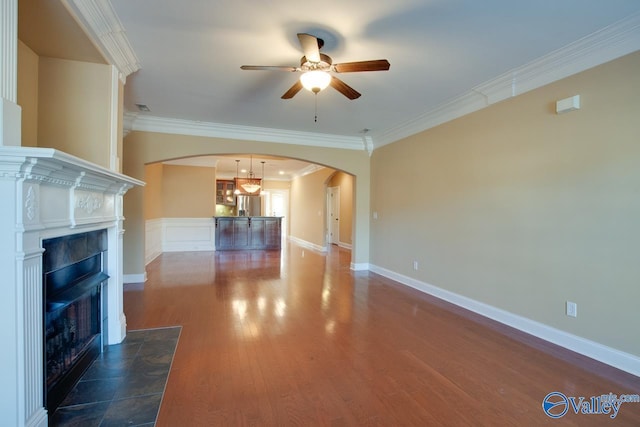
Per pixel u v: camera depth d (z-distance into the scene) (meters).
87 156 2.48
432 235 4.33
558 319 2.78
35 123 2.37
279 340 2.84
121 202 2.78
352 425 1.75
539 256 2.94
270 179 11.99
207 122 4.85
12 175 1.36
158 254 7.63
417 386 2.14
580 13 2.16
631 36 2.28
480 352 2.64
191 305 3.80
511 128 3.21
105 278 2.47
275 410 1.86
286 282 5.02
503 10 2.14
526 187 3.05
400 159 5.07
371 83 3.34
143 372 2.26
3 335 1.40
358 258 6.00
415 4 2.09
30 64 2.31
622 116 2.35
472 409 1.90
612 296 2.41
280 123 4.87
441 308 3.78
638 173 2.27
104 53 2.41
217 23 2.32
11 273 1.40
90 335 2.43
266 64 2.97
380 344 2.79
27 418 1.47
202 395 2.00
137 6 2.13
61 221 1.76
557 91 2.79
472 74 3.12
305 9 2.15
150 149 4.77
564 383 2.18
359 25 2.33
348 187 9.29
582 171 2.60
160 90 3.58
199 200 8.45
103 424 1.71
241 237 8.84
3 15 1.39
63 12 1.88
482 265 3.54
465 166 3.78
